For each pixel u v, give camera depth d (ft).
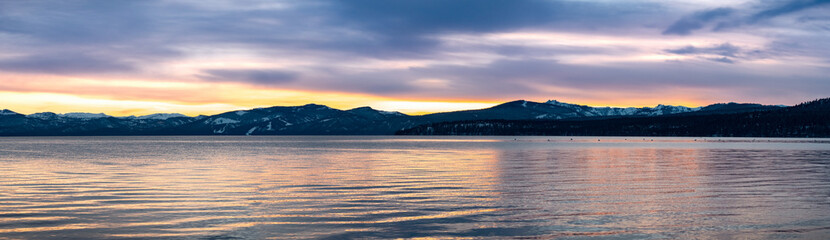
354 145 534.37
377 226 70.49
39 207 85.25
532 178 133.49
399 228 69.15
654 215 76.79
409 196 98.22
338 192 104.42
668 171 154.92
